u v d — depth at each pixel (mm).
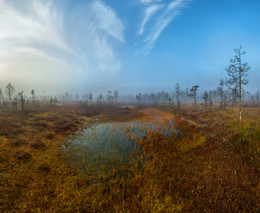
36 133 18359
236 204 7559
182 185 9250
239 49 21688
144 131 22750
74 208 7391
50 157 12656
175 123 27438
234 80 22094
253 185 9070
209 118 30203
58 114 34750
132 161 12641
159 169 11188
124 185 9188
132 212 7242
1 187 8141
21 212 6828
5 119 22172
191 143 16859
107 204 7750
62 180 9578
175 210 7375
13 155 11453
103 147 15961
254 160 12016
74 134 20797
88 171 10930
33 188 8508
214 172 10594
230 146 15023
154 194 8477
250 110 35406
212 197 8188
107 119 35156
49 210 7129
